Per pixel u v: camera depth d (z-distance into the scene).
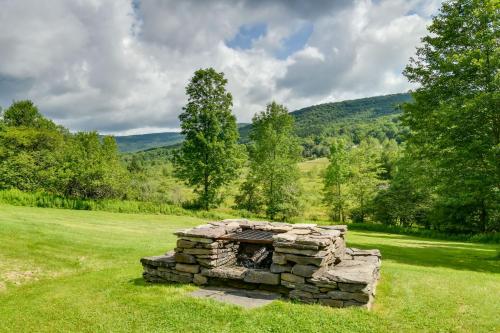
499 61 15.85
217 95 41.47
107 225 23.28
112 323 6.50
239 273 8.09
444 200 21.80
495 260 16.03
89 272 10.91
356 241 23.38
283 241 7.72
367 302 6.88
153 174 60.22
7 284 9.65
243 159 42.41
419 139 18.12
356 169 46.25
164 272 8.87
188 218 35.03
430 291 8.30
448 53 17.86
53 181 37.00
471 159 16.80
